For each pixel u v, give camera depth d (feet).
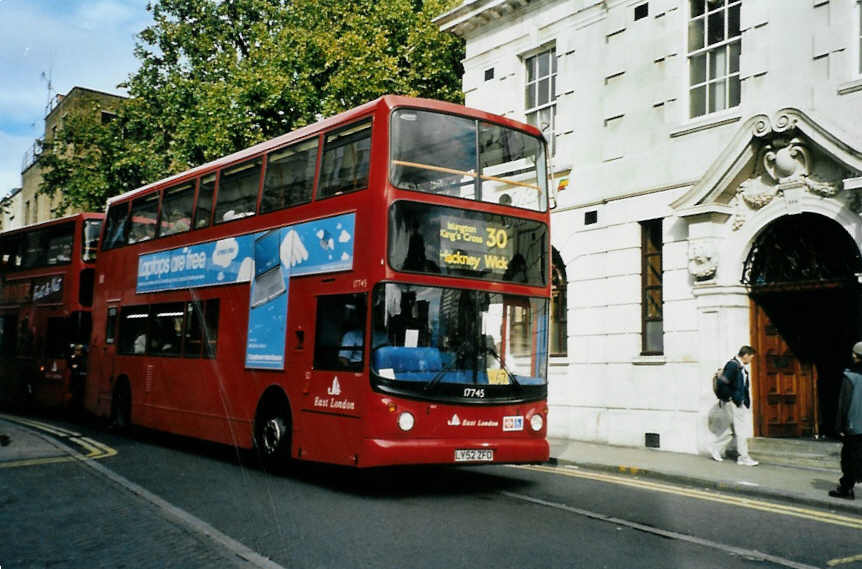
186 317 42.24
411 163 29.63
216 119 76.23
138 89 93.09
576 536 22.58
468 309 29.94
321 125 33.65
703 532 23.61
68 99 125.80
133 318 48.32
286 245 34.37
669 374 44.47
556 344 53.67
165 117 90.53
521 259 31.68
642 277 47.57
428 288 29.17
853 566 19.98
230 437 36.96
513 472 37.04
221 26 96.53
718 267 42.52
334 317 30.55
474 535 22.49
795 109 38.45
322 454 30.19
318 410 30.73
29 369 63.21
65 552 19.89
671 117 46.09
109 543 20.80
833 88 38.04
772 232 41.45
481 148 31.45
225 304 38.70
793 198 39.29
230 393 37.27
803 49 39.58
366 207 29.53
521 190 32.32
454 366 29.25
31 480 30.58
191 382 40.81
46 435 46.78
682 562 19.86
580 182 51.44
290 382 32.81
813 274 39.52
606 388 48.29
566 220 52.21
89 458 37.45
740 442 38.17
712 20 44.80
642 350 47.14
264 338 35.12
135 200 50.72
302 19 84.07
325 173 32.60
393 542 21.53
